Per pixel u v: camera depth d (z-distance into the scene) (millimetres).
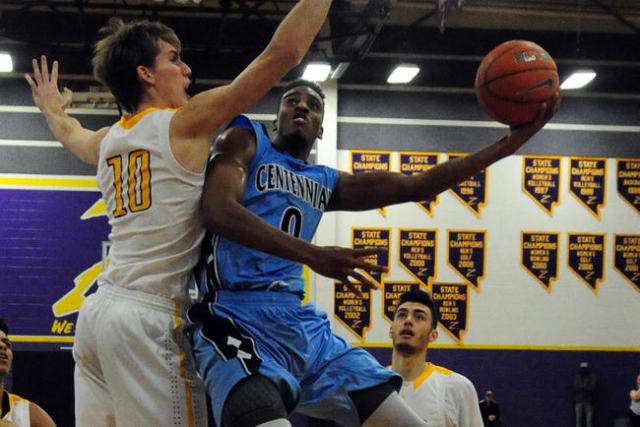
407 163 14266
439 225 14102
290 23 2727
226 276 2891
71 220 13422
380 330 13758
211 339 2797
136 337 2754
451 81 14383
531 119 3158
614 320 14133
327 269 2639
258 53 13336
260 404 2637
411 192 3367
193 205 2836
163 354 2777
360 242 13945
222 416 2697
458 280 14047
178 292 2859
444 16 9805
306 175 3180
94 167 13570
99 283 2967
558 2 14195
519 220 14234
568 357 14000
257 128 3057
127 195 2879
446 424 4969
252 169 2990
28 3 12398
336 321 13711
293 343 2965
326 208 3463
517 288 14094
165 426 2752
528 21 14367
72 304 13250
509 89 3070
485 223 14172
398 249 14000
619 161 14461
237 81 2746
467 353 13922
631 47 14508
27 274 13250
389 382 3197
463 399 5016
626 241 14305
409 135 14289
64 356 6715
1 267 13234
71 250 13359
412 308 5113
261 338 2871
